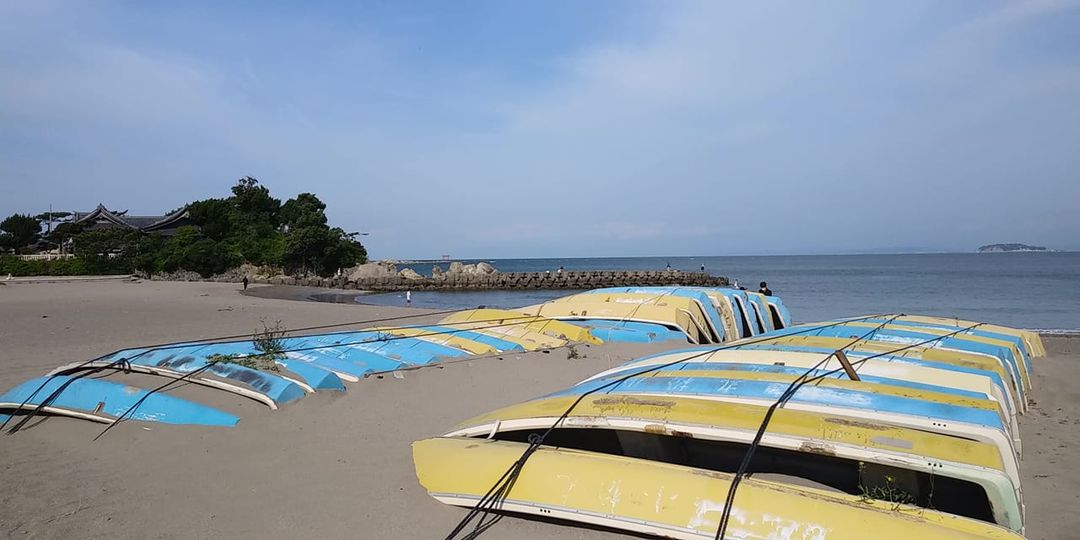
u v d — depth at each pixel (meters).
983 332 11.73
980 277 63.31
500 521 4.64
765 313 19.02
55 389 7.59
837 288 48.84
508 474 4.79
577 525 4.51
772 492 4.04
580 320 16.05
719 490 4.12
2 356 11.64
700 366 7.00
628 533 4.33
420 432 6.88
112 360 8.66
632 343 13.83
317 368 8.49
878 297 38.81
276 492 5.24
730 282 56.66
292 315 21.30
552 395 6.31
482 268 60.06
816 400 5.23
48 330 15.65
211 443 6.41
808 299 37.56
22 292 29.06
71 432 6.82
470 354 11.35
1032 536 4.92
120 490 5.29
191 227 52.06
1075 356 13.96
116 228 53.47
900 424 4.79
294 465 5.86
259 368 8.28
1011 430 6.23
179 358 8.49
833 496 4.11
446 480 5.11
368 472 5.67
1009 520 4.06
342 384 8.40
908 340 10.44
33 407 7.36
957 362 7.77
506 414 5.70
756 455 5.51
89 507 4.95
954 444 4.30
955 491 4.70
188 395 7.41
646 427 4.92
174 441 6.46
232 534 4.51
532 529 4.52
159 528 4.59
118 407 7.20
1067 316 27.52
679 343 14.09
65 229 56.59
